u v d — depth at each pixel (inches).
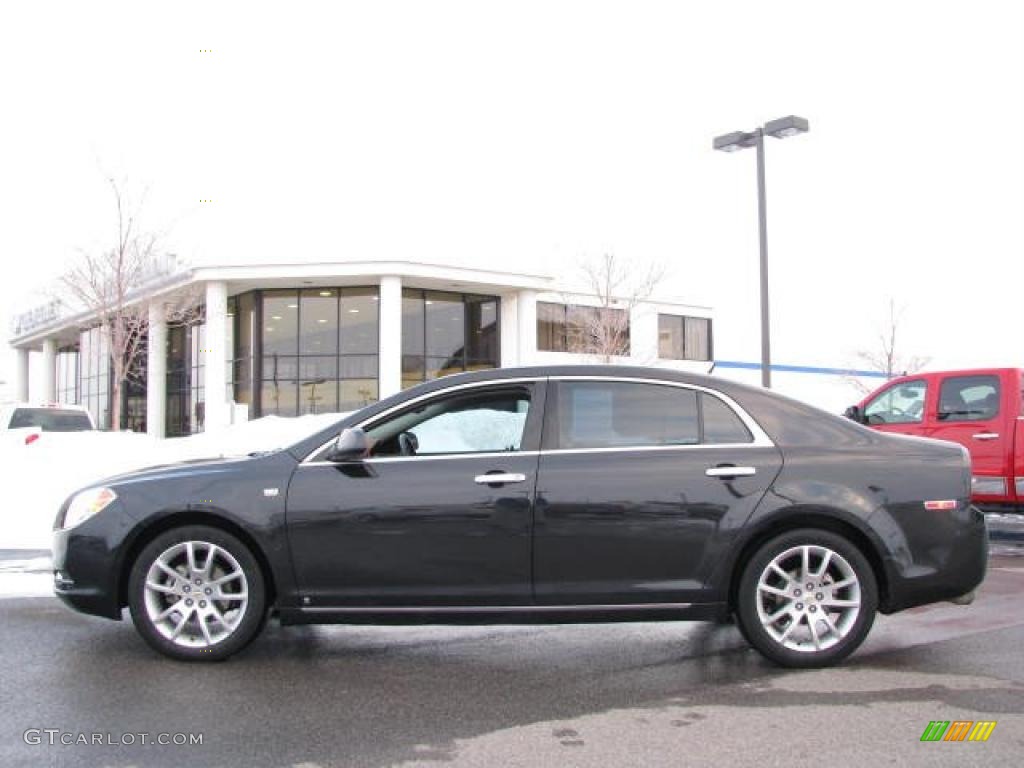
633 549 204.1
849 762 153.9
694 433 212.4
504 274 1176.8
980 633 243.6
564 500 204.2
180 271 1133.1
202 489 209.5
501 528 203.9
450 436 214.2
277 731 169.3
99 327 1323.8
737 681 200.8
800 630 208.5
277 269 1102.4
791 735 166.7
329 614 207.0
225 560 211.3
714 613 205.8
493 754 158.1
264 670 209.6
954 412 430.6
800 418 215.2
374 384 1168.2
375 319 1175.0
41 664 212.7
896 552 205.6
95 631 245.0
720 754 157.8
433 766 152.7
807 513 205.6
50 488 497.4
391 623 207.6
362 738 165.9
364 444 205.5
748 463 207.6
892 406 458.0
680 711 180.7
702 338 1540.4
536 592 204.4
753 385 220.4
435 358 1214.3
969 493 212.1
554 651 228.8
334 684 199.2
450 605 205.6
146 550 210.4
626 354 1385.3
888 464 210.2
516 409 215.8
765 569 205.8
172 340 1337.4
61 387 1753.2
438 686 198.2
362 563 205.2
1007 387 416.5
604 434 212.1
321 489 207.3
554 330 1352.1
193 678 202.2
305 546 205.8
